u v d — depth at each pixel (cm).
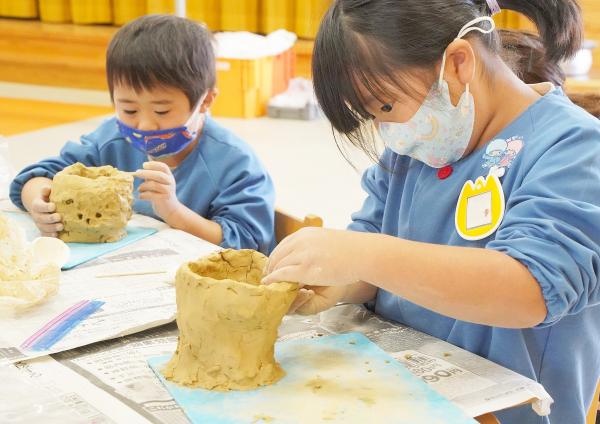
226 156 147
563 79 107
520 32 105
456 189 94
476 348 90
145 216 138
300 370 79
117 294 99
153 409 71
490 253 77
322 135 301
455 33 84
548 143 85
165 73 134
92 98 364
